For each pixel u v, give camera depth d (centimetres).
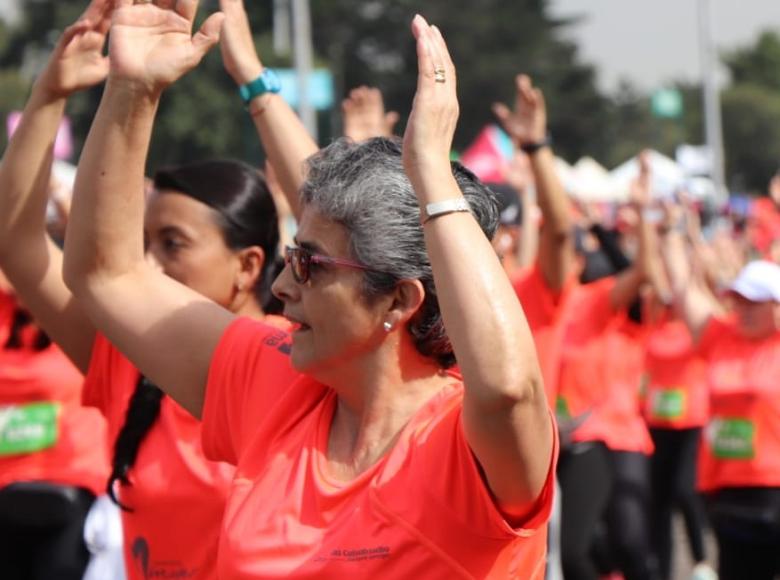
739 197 4225
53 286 700
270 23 10800
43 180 678
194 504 701
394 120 1057
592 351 1622
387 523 503
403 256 516
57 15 12500
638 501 1639
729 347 1529
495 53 13950
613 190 4350
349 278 521
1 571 1195
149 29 590
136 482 714
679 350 2027
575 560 1541
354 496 520
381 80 13262
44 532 1186
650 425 2047
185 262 779
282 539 524
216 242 782
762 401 1484
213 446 605
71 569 1179
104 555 1124
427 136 489
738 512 1500
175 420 712
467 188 521
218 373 598
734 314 1523
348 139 544
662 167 4322
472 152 3173
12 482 1179
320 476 533
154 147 9506
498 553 494
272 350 593
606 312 1623
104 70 669
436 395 525
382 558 500
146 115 594
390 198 516
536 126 1232
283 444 557
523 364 463
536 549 513
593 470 1562
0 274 1192
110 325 614
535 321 1322
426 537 495
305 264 526
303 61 4947
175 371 609
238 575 529
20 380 1185
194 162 801
